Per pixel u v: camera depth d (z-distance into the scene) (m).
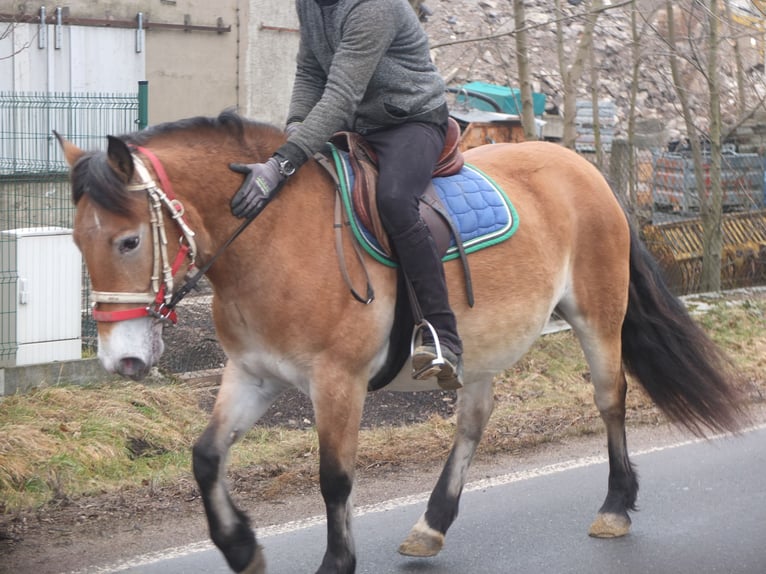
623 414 5.32
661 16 13.81
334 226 4.11
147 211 3.67
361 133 4.48
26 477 5.65
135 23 15.27
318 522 5.25
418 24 4.48
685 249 11.55
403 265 4.20
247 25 16.33
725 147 13.38
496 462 6.32
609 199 5.27
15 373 6.80
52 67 14.62
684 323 5.45
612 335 5.25
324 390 4.05
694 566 4.81
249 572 4.17
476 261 4.56
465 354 4.59
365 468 6.11
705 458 6.46
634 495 5.28
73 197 3.70
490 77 19.72
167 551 4.82
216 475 4.10
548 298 4.89
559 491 5.82
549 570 4.77
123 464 6.06
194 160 3.86
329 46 4.32
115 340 3.64
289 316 3.98
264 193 3.90
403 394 7.64
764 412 7.41
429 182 4.50
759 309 10.52
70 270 7.16
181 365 7.82
